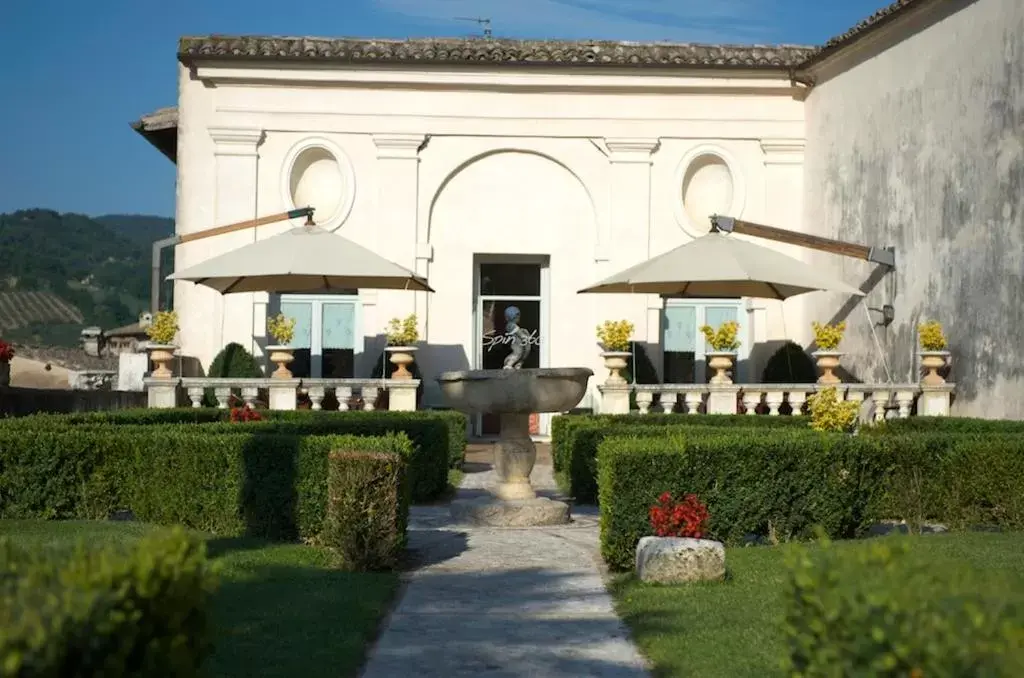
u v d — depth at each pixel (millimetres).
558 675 6410
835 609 3793
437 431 14523
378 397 19906
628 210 22219
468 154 22109
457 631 7449
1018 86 15836
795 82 22125
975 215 16875
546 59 21703
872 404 18703
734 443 10180
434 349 22016
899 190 19000
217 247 21703
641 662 6684
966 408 17062
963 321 17156
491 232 22203
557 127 22172
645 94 22281
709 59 21844
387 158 21984
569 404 12328
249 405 18547
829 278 18031
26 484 10766
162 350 19250
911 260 18625
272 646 6816
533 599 8453
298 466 10375
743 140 22453
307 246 18547
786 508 10328
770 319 22375
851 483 10500
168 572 3912
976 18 16812
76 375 27406
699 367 22547
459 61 21703
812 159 22094
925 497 10844
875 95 19750
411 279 19016
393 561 9570
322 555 9844
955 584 3719
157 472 10789
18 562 4008
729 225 19391
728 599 8109
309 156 22031
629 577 9133
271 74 21672
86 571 3709
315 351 22047
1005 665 3068
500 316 22609
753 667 6355
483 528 12023
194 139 21766
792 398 18859
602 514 9844
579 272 22266
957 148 17328
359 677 6367
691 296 22594
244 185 21766
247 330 21812
